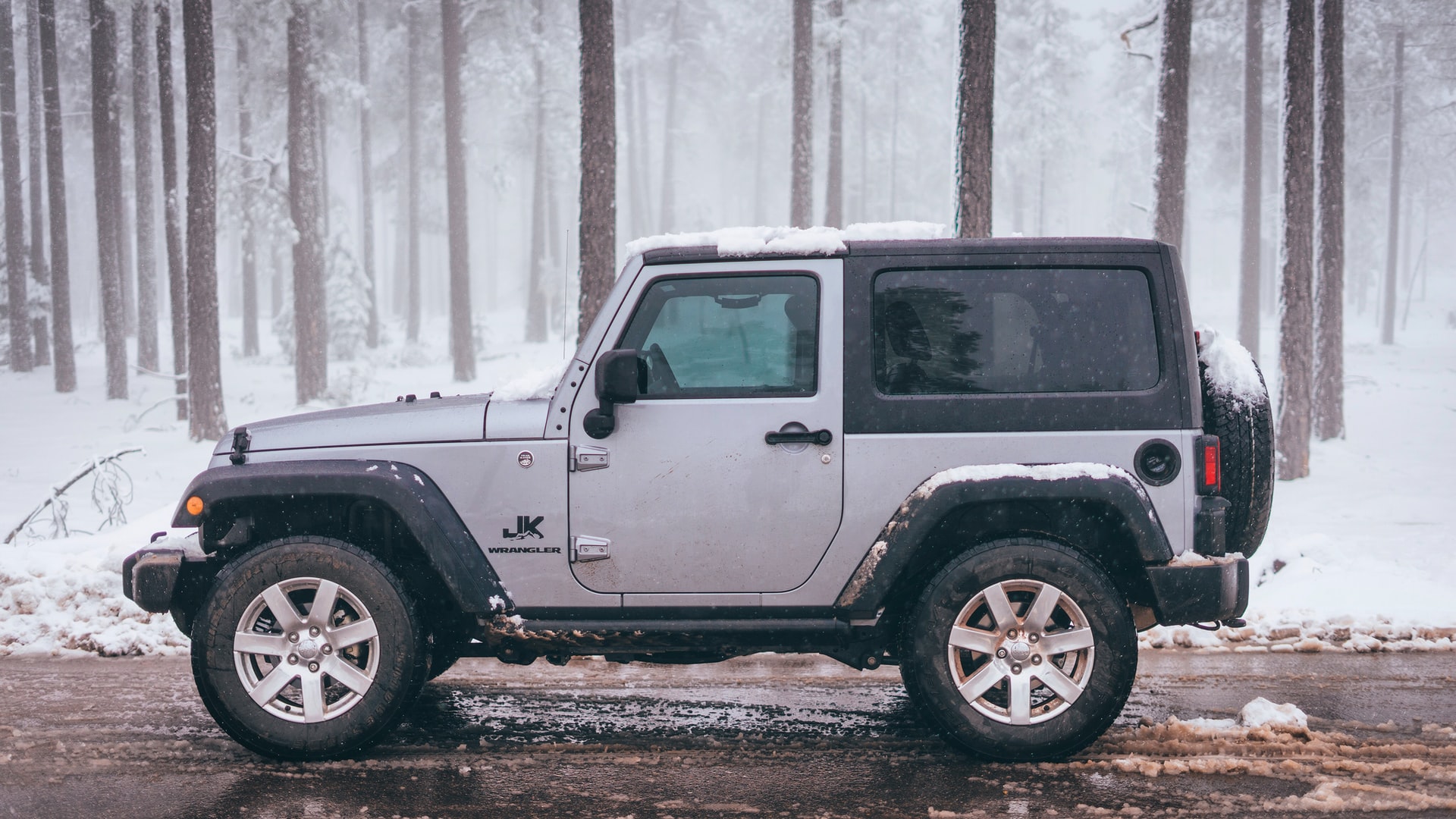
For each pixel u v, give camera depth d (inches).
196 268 803.4
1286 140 542.6
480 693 209.3
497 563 166.9
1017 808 148.8
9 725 187.0
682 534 165.3
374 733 165.8
